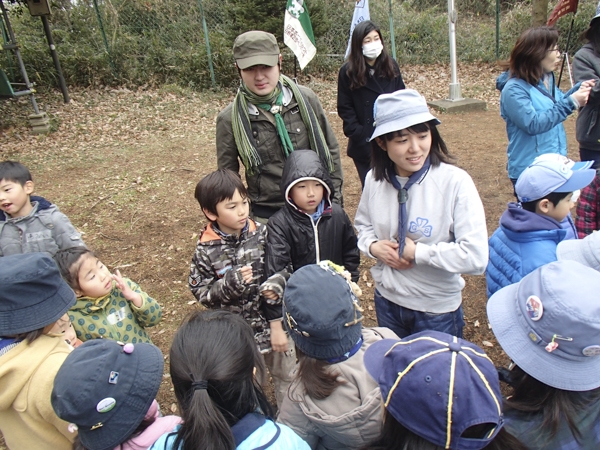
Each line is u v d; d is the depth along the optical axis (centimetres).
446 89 1085
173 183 647
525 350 150
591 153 359
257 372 146
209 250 230
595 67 343
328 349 151
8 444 175
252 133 272
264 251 237
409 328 232
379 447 131
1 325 166
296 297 151
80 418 137
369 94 397
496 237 229
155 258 463
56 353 173
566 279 143
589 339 136
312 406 152
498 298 171
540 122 306
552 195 207
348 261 251
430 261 202
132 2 1327
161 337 350
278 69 269
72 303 182
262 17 1088
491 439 118
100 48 1231
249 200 292
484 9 1606
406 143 195
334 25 1305
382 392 129
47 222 267
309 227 231
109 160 755
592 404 144
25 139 863
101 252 480
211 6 1363
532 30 308
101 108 1020
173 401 289
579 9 1206
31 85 892
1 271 166
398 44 1315
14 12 1105
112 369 142
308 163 223
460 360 120
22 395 166
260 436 126
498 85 371
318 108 288
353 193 579
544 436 144
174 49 1283
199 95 1120
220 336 130
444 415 115
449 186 202
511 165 345
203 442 116
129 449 148
